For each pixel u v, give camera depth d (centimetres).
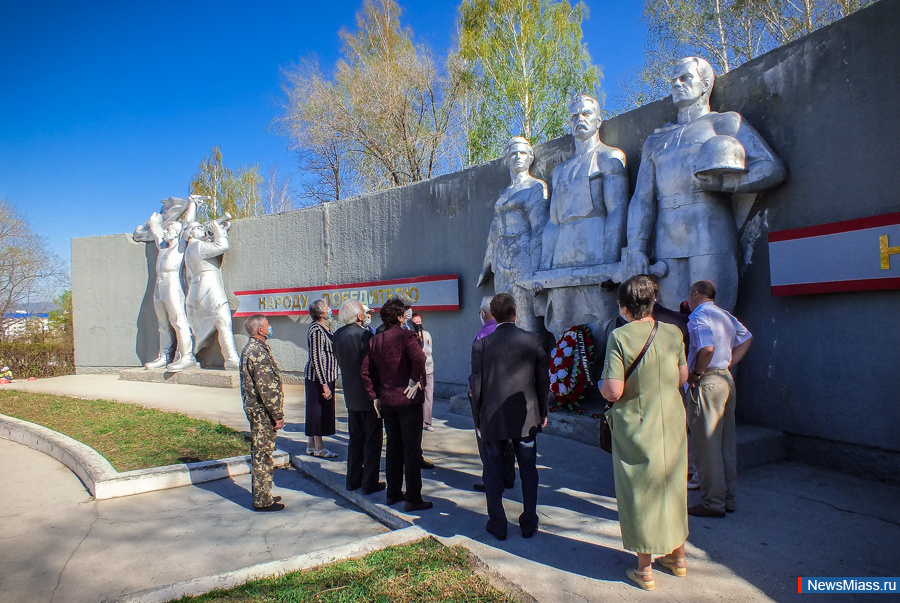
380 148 2295
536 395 389
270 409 485
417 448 444
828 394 514
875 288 470
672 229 578
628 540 315
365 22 2398
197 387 1230
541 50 2227
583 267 680
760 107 575
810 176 532
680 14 1684
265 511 482
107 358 1567
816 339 523
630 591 312
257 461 484
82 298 1614
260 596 313
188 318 1354
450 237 989
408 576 330
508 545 372
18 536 444
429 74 2325
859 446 491
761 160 534
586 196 691
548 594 309
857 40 497
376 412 489
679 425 321
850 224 485
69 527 460
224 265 1395
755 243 574
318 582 326
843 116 507
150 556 399
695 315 413
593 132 709
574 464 550
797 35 1523
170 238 1384
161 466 578
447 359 991
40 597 344
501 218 823
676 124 612
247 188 3416
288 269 1283
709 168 537
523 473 387
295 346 1262
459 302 964
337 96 2306
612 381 318
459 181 973
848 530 382
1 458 698
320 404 609
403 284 1046
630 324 328
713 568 336
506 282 797
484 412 385
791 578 323
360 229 1150
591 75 2233
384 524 443
